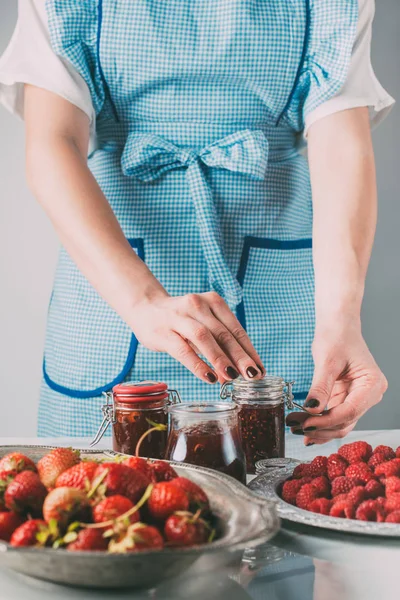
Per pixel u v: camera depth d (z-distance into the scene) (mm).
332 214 1319
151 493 631
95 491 628
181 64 1364
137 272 1111
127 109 1436
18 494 640
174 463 778
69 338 1470
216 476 727
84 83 1380
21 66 1340
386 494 768
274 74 1403
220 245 1400
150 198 1437
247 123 1445
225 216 1437
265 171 1461
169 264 1431
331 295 1223
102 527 588
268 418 991
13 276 2119
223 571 651
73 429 1462
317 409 1018
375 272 2227
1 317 2127
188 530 594
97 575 571
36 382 2137
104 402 1410
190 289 1432
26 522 604
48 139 1287
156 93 1404
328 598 589
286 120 1505
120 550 559
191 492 646
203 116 1421
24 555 571
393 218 2219
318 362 1113
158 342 1019
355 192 1332
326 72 1399
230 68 1376
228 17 1352
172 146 1405
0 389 2141
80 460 748
